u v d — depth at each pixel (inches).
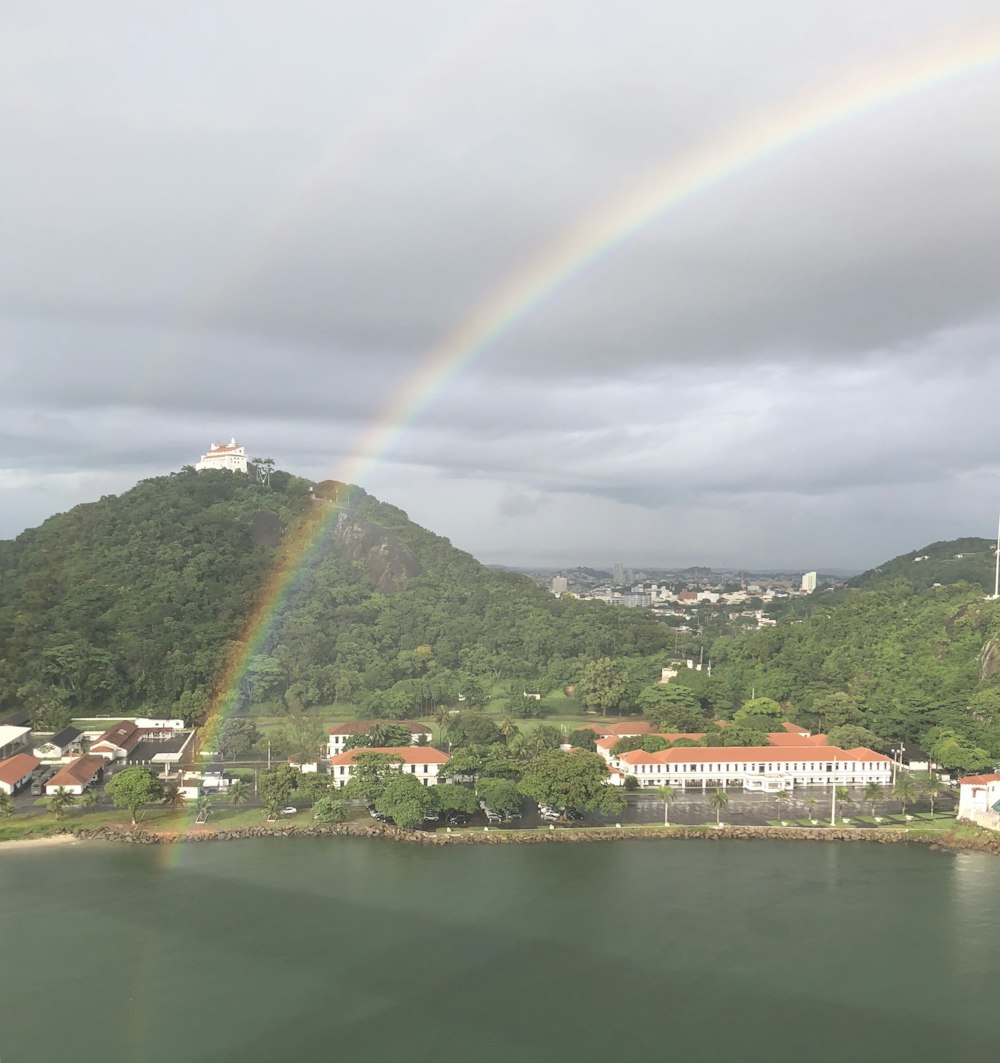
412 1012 4023.1
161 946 4643.2
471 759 7677.2
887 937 4793.3
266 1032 3855.8
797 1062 3668.8
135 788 6486.2
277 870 5723.4
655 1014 4015.8
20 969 4392.2
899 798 7401.6
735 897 5329.7
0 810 6638.8
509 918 4992.6
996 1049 3774.6
